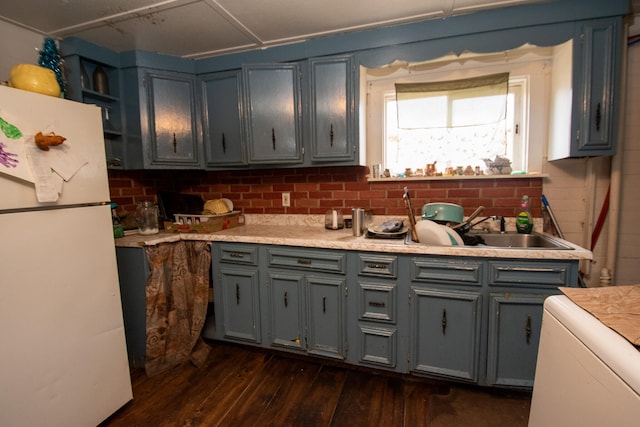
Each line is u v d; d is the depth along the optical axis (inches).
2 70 65.4
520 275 57.6
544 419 33.1
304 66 79.0
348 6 63.6
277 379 69.7
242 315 78.1
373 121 87.4
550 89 74.0
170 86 84.0
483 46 67.0
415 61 71.4
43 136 45.0
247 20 68.3
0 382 41.8
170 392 65.7
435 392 64.2
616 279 74.5
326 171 90.5
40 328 46.2
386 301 65.4
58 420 48.6
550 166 75.2
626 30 63.4
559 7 62.1
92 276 53.8
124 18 66.2
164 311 73.1
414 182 83.7
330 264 68.8
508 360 59.8
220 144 87.3
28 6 60.6
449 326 62.1
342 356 70.0
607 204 72.7
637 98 69.5
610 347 23.9
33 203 45.3
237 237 75.0
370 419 57.2
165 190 101.8
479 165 81.5
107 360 56.4
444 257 61.0
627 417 21.4
